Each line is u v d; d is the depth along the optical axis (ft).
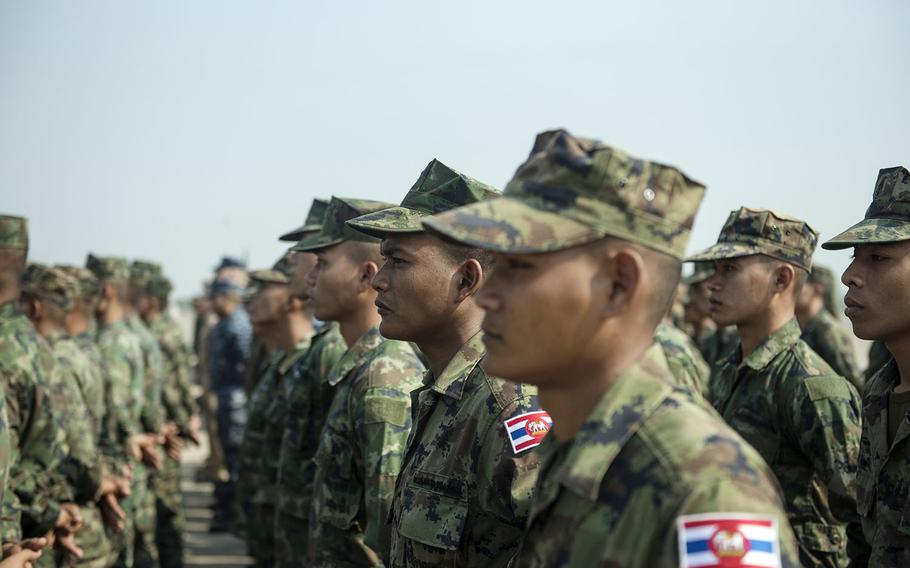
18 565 14.12
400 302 10.52
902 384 11.76
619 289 6.17
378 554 12.98
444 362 10.60
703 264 28.37
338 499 13.41
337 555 13.41
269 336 24.72
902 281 11.37
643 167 6.21
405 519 9.98
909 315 11.37
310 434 17.03
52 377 15.70
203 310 47.44
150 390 27.55
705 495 5.36
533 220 6.09
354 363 13.76
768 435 14.11
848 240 11.37
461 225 6.06
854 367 24.47
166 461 28.58
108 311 25.79
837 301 28.73
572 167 6.19
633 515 5.63
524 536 6.47
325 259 14.60
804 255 14.84
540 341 6.15
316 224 20.34
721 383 15.51
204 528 35.78
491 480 9.28
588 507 5.90
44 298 19.36
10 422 14.80
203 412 45.39
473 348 10.23
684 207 6.40
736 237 14.99
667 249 6.27
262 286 24.25
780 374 14.15
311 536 13.74
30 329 15.51
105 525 19.77
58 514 15.93
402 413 12.48
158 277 34.37
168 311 35.14
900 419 11.62
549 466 6.62
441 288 10.39
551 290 6.07
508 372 6.28
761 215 14.82
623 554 5.60
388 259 10.79
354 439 13.12
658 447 5.72
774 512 5.36
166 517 28.48
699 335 30.86
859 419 13.43
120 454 22.91
